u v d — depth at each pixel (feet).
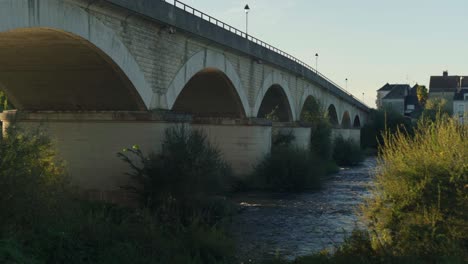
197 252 43.06
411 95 416.46
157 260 40.06
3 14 43.32
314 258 44.42
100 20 58.18
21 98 76.18
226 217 66.74
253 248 54.29
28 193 37.17
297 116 150.71
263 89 119.24
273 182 105.09
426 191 38.27
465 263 33.19
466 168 37.65
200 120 111.96
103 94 71.20
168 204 60.90
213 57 90.12
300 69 145.89
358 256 37.09
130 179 70.23
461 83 353.51
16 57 61.82
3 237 33.68
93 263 36.04
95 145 72.38
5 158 37.17
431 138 42.70
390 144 43.73
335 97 210.38
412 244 36.11
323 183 116.26
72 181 72.49
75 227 39.06
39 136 44.83
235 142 109.70
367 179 125.39
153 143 69.72
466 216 36.65
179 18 73.87
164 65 73.41
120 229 43.16
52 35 53.06
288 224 68.28
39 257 33.81
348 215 75.61
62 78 68.80
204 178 66.64
